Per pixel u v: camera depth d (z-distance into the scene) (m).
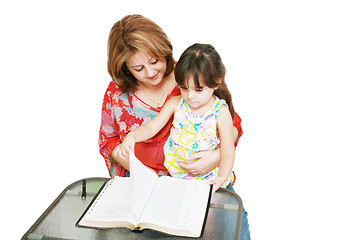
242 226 2.94
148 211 2.52
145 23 2.83
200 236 2.44
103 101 3.20
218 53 2.79
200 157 2.97
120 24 2.85
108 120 3.21
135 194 2.54
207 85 2.73
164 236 2.60
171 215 2.51
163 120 3.03
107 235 2.60
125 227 2.49
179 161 3.03
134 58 2.82
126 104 3.15
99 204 2.60
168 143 3.10
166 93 3.14
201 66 2.68
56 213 2.71
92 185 2.89
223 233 2.61
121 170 3.27
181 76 2.71
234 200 2.79
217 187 2.84
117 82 3.04
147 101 3.13
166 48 2.85
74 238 2.56
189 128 2.96
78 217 2.69
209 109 2.92
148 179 2.70
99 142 3.28
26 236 2.55
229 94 2.99
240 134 3.21
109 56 2.91
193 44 2.80
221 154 2.95
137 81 3.11
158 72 2.90
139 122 3.18
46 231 2.59
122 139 3.24
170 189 2.69
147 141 3.15
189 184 2.73
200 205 2.60
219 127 2.93
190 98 2.77
